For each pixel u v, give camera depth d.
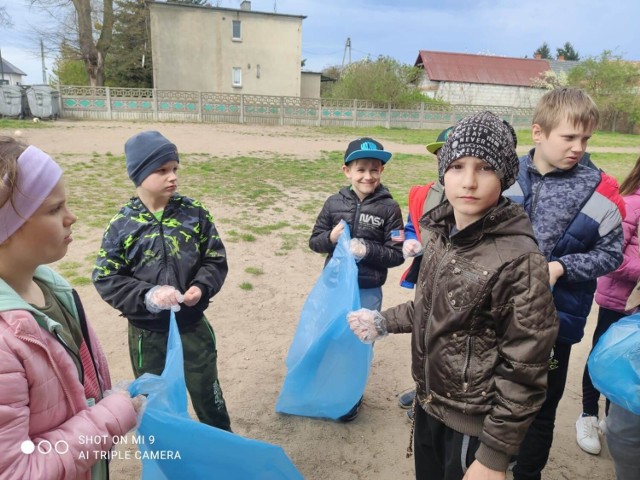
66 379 1.32
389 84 28.12
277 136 20.22
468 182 1.46
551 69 42.44
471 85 40.62
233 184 10.31
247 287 5.07
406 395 3.22
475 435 1.62
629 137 29.42
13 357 1.17
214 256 2.40
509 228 1.51
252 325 4.31
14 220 1.24
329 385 2.68
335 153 16.20
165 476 1.63
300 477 1.87
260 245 6.47
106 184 9.48
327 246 2.99
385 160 2.93
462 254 1.59
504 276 1.47
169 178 2.23
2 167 1.20
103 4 28.72
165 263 2.26
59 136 15.84
